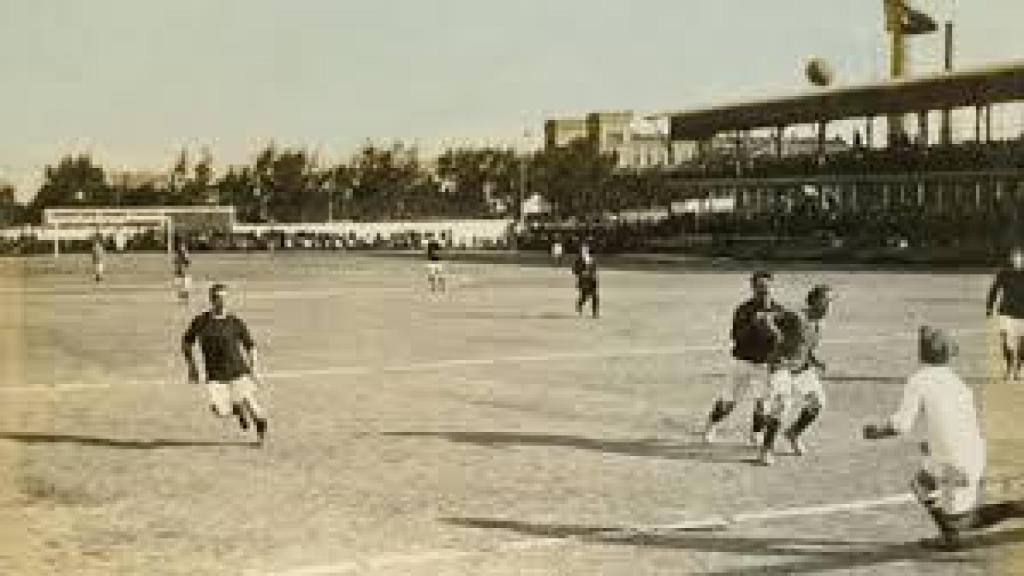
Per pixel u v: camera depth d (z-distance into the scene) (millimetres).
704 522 9812
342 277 57281
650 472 11914
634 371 20328
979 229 54562
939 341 8688
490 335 27219
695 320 30734
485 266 69438
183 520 10102
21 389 18875
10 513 10375
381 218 143750
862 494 10836
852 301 34000
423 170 149000
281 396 17719
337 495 11000
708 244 74875
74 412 16422
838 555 8742
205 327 13672
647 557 8773
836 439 13680
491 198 144500
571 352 23422
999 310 18000
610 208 126062
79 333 29062
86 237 116375
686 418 15312
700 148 79000
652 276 52406
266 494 11078
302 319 32469
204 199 146500
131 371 21250
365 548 9133
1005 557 8555
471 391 18016
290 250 114250
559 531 9594
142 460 12836
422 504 10586
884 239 59812
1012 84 50500
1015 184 55125
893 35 70062
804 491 10992
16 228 119750
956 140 64438
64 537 9555
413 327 29562
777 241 67625
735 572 8328
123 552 9078
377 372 20531
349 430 14609
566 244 91812
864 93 58750
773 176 70562
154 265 78688
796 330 12453
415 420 15320
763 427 14180
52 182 141750
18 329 30109
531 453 12977
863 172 63375
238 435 14430
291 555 8961
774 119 67562
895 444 13375
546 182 136000
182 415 16125
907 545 8992
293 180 145375
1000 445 12422
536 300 39219
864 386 17859
